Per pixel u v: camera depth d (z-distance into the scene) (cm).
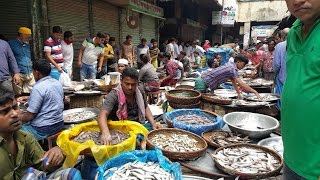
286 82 172
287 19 1324
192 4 2070
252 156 269
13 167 213
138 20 1458
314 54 148
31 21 763
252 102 482
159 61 1280
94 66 866
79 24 986
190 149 286
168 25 1845
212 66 1221
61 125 410
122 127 323
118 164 247
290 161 173
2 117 199
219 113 484
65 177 227
